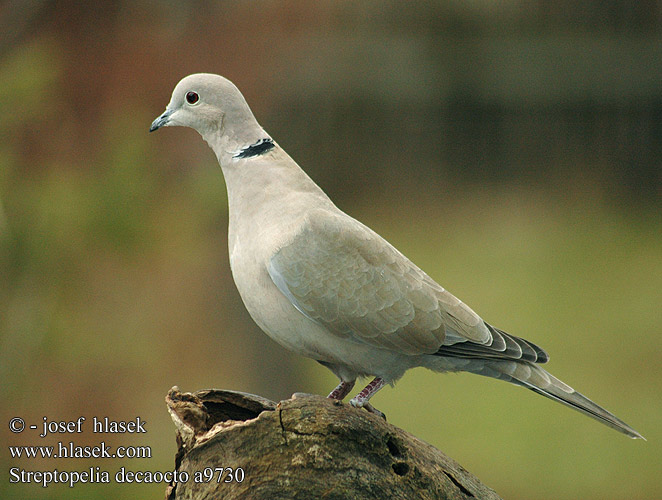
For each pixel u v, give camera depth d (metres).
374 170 29.98
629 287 24.42
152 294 10.68
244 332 15.05
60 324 8.71
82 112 8.88
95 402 9.61
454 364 8.47
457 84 30.81
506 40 31.05
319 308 8.00
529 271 25.52
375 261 8.14
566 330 22.17
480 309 23.33
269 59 11.48
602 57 30.95
